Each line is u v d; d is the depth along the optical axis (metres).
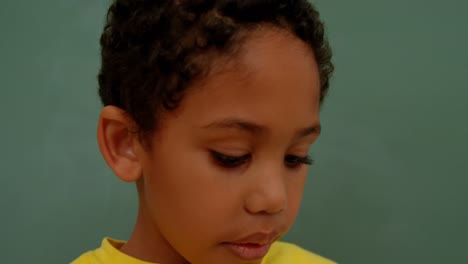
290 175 0.57
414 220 1.02
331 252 1.01
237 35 0.52
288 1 0.56
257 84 0.51
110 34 0.63
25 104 0.96
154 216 0.58
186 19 0.54
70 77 0.97
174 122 0.54
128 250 0.66
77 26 0.97
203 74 0.52
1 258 0.95
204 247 0.55
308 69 0.55
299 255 0.80
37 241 0.96
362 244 1.02
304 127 0.54
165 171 0.55
